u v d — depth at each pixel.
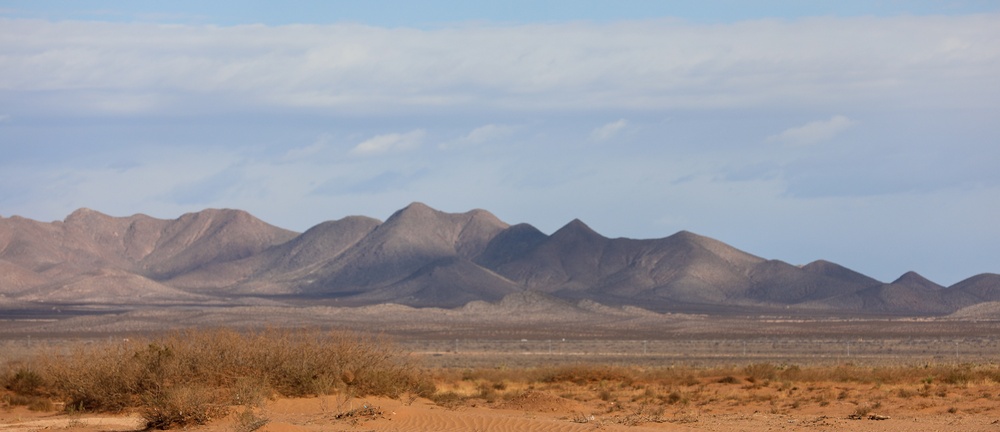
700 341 138.88
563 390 56.12
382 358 43.56
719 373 65.81
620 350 118.81
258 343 41.56
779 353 110.88
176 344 39.97
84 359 42.12
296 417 35.47
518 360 97.38
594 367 65.69
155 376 38.22
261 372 40.22
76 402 40.97
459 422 33.84
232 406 35.94
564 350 119.00
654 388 56.38
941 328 183.00
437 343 133.75
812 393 51.22
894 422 37.44
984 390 50.22
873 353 109.31
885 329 182.00
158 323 178.38
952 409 42.22
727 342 133.88
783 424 37.03
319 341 43.53
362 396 41.53
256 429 31.41
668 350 118.62
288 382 40.69
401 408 37.19
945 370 62.22
